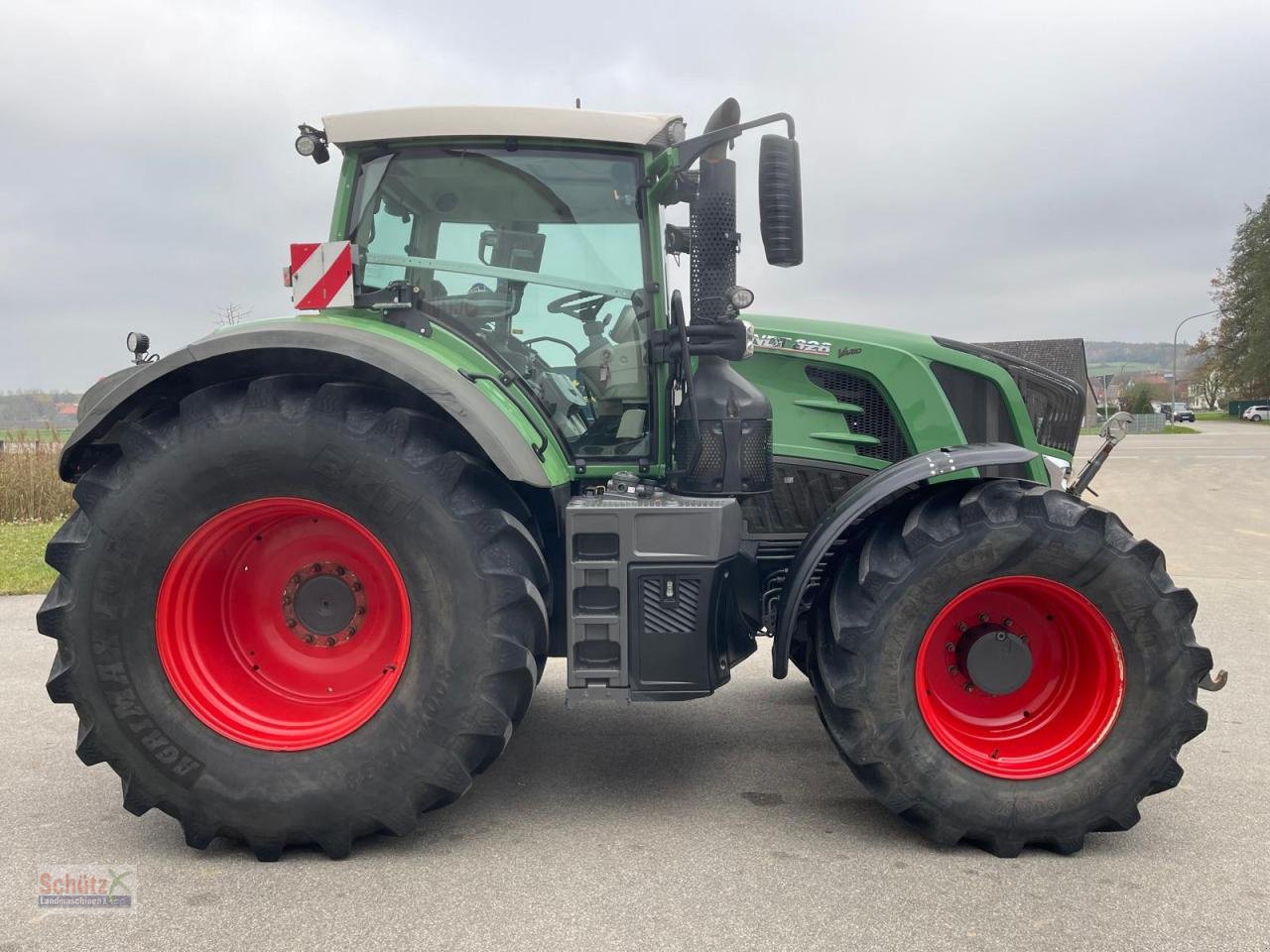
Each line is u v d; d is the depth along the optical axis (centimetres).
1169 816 301
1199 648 275
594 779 333
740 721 405
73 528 273
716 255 319
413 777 265
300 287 311
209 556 278
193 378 283
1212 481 1702
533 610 273
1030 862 269
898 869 263
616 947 219
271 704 284
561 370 324
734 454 315
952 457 292
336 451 265
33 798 315
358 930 228
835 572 294
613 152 321
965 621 296
